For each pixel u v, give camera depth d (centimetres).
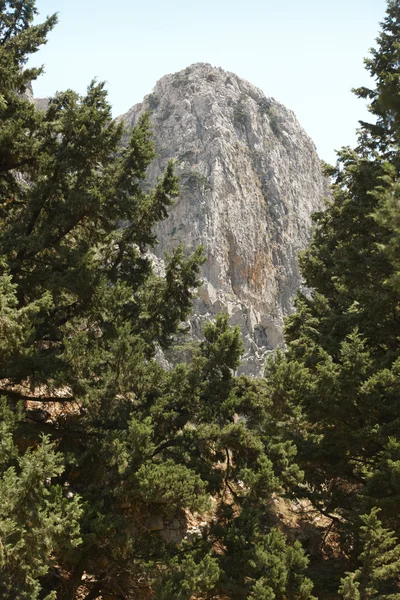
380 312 1570
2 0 1980
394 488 1320
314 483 1681
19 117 1753
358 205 1695
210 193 12606
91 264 1562
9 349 1259
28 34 1923
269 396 1561
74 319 1692
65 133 1666
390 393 1479
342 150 1736
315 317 2130
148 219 1823
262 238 13338
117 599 1402
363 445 1525
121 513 1424
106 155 1717
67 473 1416
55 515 1009
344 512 1528
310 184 16162
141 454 1304
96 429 1409
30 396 1571
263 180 14400
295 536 1827
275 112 15975
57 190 1672
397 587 1369
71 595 1290
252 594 1226
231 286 12212
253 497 1392
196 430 1476
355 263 1650
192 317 10244
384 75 1700
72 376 1345
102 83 1830
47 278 1536
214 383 1568
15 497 949
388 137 1717
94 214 1666
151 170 13325
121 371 1408
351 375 1454
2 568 940
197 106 14288
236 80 15838
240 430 1449
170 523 1583
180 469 1320
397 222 849
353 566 1652
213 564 1222
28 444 1474
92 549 1301
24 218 1648
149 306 1753
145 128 1844
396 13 1708
